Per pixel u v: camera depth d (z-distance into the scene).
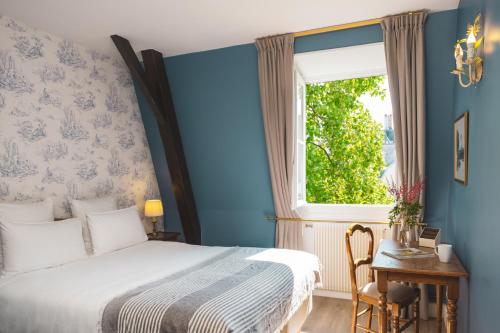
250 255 3.03
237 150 4.00
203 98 4.03
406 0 2.85
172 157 4.12
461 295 2.54
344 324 3.18
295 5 2.91
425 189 3.22
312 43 3.49
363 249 3.68
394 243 2.96
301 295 2.62
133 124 4.36
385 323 2.29
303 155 4.18
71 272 2.57
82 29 3.32
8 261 2.55
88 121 3.77
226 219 4.24
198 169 4.27
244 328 1.79
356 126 5.01
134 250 3.29
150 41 3.64
